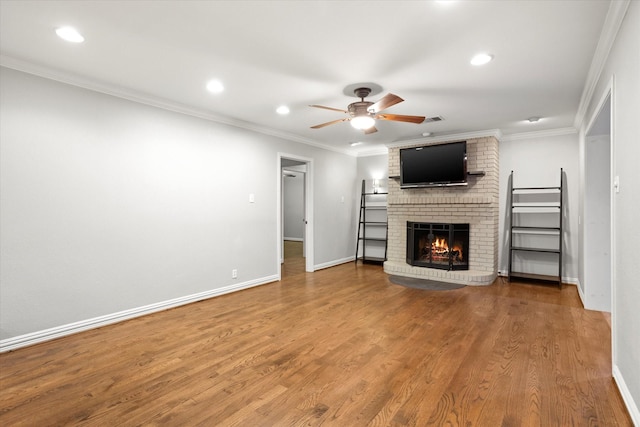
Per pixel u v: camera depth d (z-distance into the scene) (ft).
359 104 11.24
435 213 18.79
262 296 14.61
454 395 6.97
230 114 14.43
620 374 7.03
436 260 18.45
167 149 12.82
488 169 17.21
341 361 8.49
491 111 13.78
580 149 15.53
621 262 6.97
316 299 14.11
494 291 15.28
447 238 17.98
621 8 6.40
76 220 10.45
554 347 9.29
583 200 13.79
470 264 17.71
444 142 18.37
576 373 7.86
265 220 16.94
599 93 9.57
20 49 8.59
